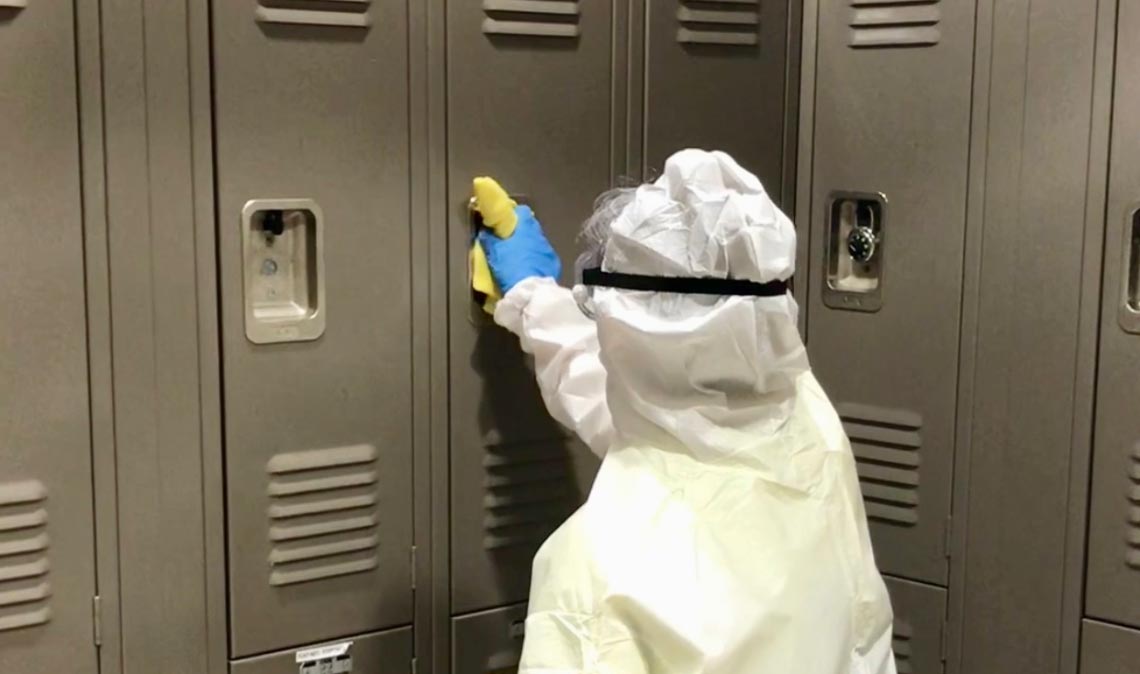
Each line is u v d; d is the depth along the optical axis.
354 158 1.70
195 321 1.62
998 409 1.94
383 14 1.70
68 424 1.55
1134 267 1.82
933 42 1.96
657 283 1.36
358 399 1.74
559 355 1.64
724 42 2.01
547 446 1.91
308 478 1.72
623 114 1.92
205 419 1.64
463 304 1.81
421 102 1.74
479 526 1.86
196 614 1.66
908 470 2.05
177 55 1.57
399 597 1.81
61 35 1.50
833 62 2.08
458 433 1.83
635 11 1.92
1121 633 1.86
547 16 1.83
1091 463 1.87
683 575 1.28
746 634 1.27
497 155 1.81
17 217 1.50
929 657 2.05
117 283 1.56
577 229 1.90
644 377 1.39
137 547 1.61
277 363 1.68
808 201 2.12
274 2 1.62
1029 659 1.95
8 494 1.52
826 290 2.11
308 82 1.66
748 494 1.35
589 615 1.28
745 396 1.43
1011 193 1.90
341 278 1.71
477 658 1.88
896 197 2.03
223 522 1.67
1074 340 1.86
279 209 1.66
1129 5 1.78
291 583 1.72
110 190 1.55
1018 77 1.88
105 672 1.61
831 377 2.12
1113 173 1.81
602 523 1.34
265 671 1.72
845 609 1.36
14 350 1.51
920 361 2.02
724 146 2.04
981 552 1.98
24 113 1.49
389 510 1.78
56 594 1.57
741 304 1.32
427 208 1.76
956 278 1.97
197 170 1.60
